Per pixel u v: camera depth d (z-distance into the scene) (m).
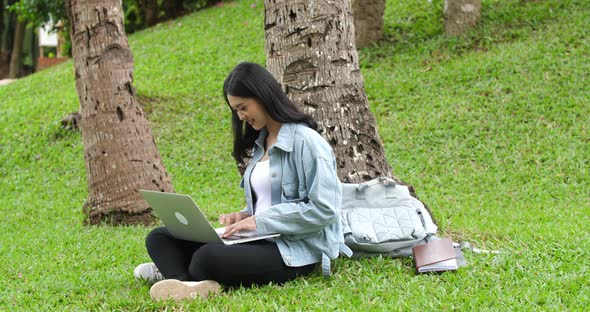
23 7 17.62
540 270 4.40
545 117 9.61
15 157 11.04
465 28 12.56
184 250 4.45
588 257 4.68
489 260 4.62
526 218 6.71
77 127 11.48
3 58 22.34
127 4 18.22
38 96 13.72
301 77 5.36
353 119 5.40
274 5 5.43
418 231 4.61
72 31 7.57
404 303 3.86
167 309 3.95
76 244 6.31
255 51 13.83
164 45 15.05
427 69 11.59
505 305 3.82
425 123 10.00
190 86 12.67
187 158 10.27
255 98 4.12
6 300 4.43
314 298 4.00
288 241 4.20
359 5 12.91
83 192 9.67
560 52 10.99
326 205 4.04
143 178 7.55
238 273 4.11
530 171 8.57
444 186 8.52
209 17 16.45
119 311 4.04
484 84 10.62
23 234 7.33
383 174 5.45
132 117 7.58
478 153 9.14
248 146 4.43
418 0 14.40
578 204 7.54
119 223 7.45
